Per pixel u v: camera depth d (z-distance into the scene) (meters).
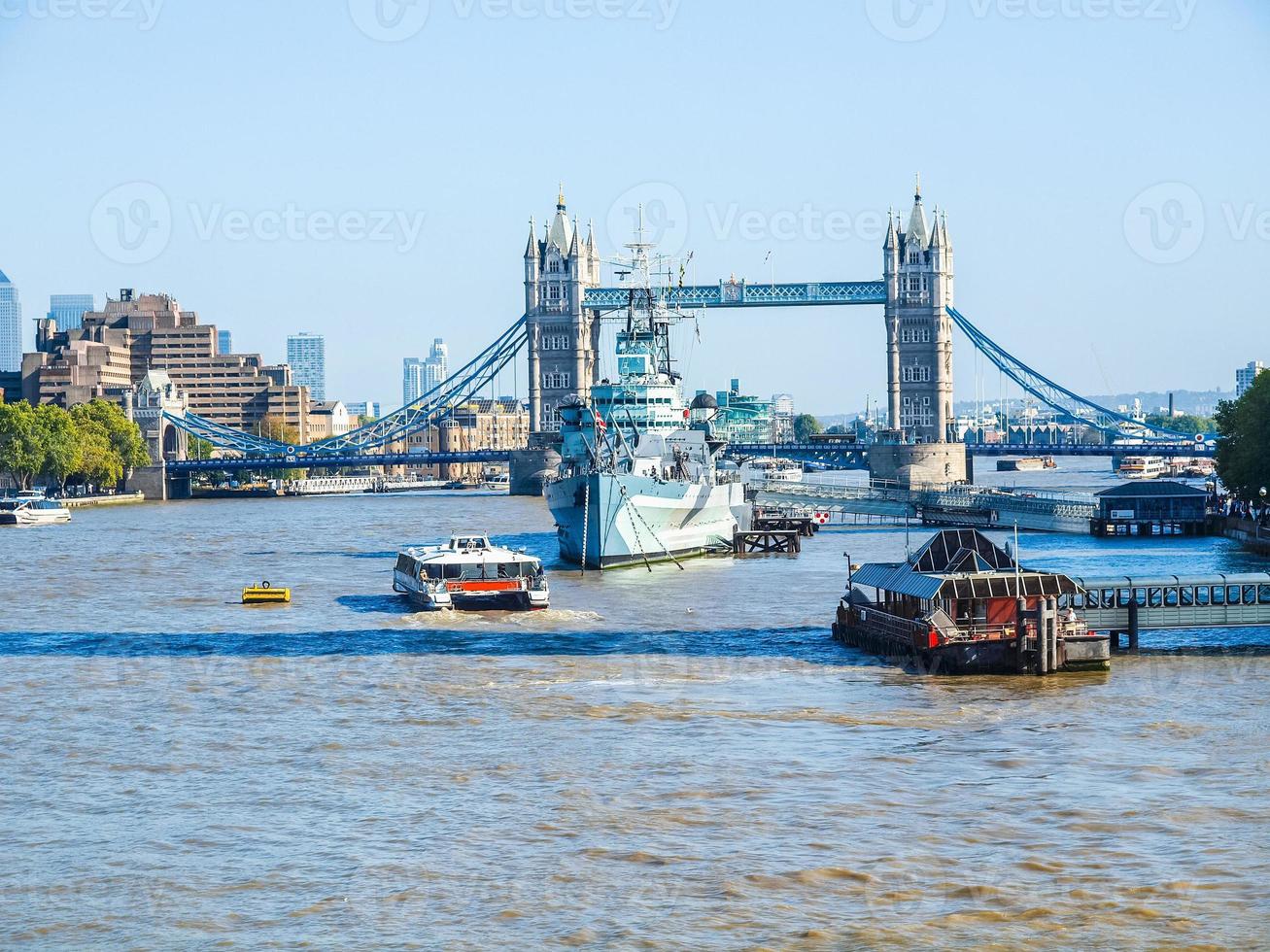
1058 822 79.38
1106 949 65.25
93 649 133.50
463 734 98.19
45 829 80.25
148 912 69.38
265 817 81.75
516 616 151.00
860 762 90.38
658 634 137.50
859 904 69.62
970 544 123.12
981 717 101.12
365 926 67.94
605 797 84.25
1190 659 122.00
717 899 70.31
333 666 122.75
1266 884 71.19
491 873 73.44
